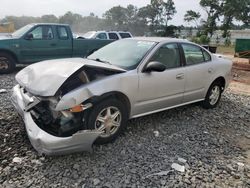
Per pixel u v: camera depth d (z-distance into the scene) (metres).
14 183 3.12
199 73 5.46
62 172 3.35
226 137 4.76
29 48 9.63
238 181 3.44
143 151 3.97
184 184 3.28
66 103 3.46
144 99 4.49
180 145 4.26
